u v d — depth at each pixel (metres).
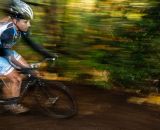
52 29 6.81
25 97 5.70
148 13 6.14
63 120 5.14
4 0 6.87
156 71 6.04
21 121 5.08
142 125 5.05
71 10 6.73
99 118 5.22
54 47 6.77
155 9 6.08
